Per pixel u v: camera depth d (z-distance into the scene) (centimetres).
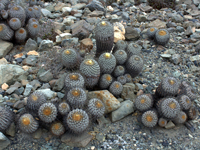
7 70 99
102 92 90
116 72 98
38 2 177
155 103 88
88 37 140
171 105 78
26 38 130
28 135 78
